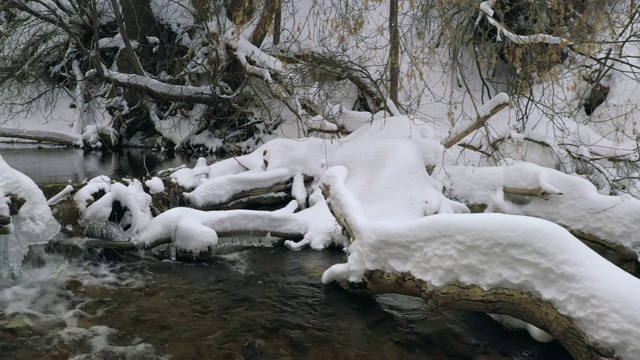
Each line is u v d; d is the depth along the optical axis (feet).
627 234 19.95
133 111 52.01
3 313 15.10
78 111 54.54
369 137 28.14
